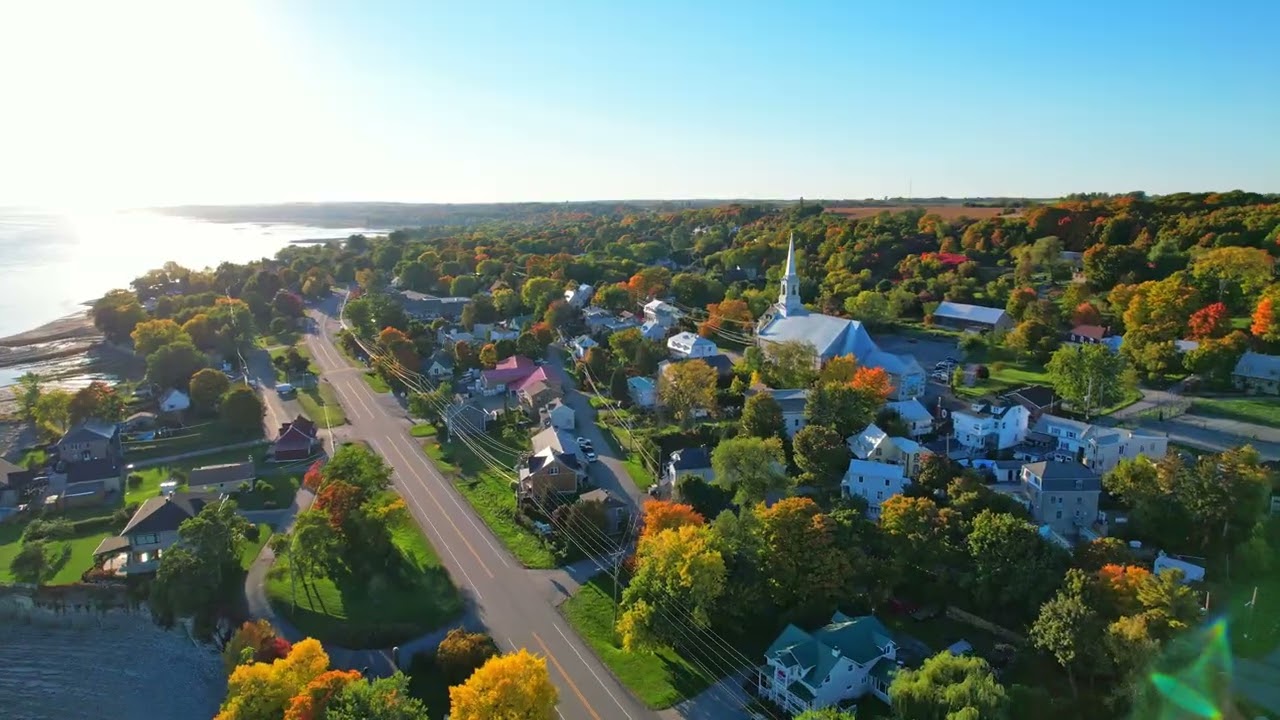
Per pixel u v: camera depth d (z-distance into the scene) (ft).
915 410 385.29
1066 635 211.20
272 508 355.56
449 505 351.25
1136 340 444.14
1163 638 209.05
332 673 195.21
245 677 199.72
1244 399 394.11
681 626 239.09
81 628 280.10
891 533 265.75
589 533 305.32
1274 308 431.43
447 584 284.41
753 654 241.35
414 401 456.45
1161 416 370.73
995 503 280.10
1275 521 262.67
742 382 453.17
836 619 242.58
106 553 311.68
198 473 369.71
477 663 228.84
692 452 344.08
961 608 252.01
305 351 650.02
